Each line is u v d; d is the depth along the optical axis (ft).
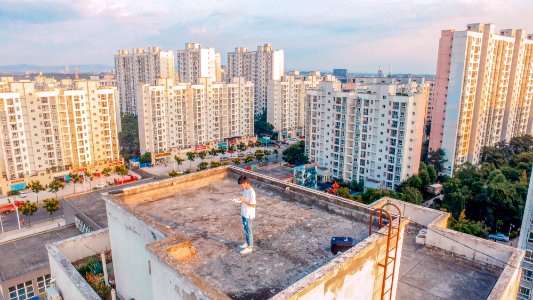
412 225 65.46
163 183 50.88
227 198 49.55
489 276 50.37
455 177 264.72
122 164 341.62
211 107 400.47
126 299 45.03
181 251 32.09
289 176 297.74
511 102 345.72
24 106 277.23
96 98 319.88
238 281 29.89
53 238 150.51
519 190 220.43
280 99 468.34
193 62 515.09
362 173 278.26
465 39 266.98
